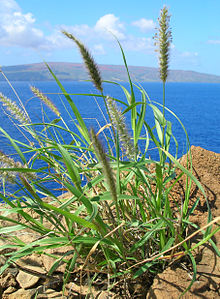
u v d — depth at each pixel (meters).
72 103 1.64
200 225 2.07
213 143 15.84
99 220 1.44
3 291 1.91
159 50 1.78
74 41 1.51
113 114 1.60
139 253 1.95
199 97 93.88
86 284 1.87
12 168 1.44
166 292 1.61
